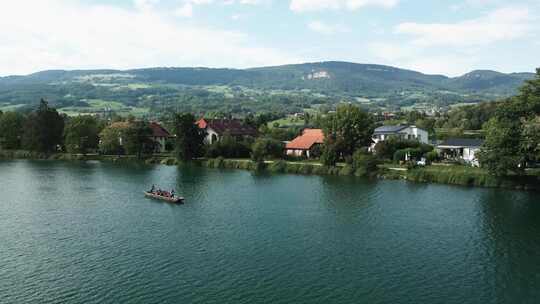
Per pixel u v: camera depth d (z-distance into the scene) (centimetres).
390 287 6103
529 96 12700
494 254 7319
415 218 9412
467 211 9962
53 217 9481
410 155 16350
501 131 12569
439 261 7025
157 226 8838
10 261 6919
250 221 9219
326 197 11500
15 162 19562
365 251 7456
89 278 6306
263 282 6209
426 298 5788
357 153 15612
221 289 5984
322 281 6269
